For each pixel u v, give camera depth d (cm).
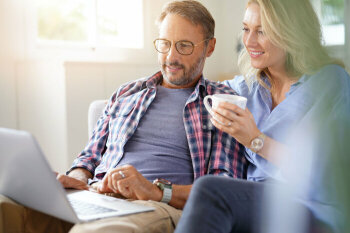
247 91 150
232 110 119
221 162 139
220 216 97
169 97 154
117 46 292
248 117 120
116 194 133
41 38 264
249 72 149
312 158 97
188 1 154
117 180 122
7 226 110
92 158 157
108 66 263
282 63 134
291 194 98
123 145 147
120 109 158
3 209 108
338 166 94
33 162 94
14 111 246
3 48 242
